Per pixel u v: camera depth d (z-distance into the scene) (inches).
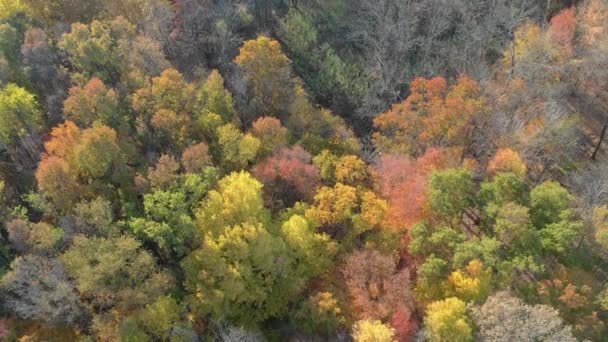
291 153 2714.1
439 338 2031.3
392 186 2632.9
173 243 2188.7
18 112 2512.3
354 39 3722.9
